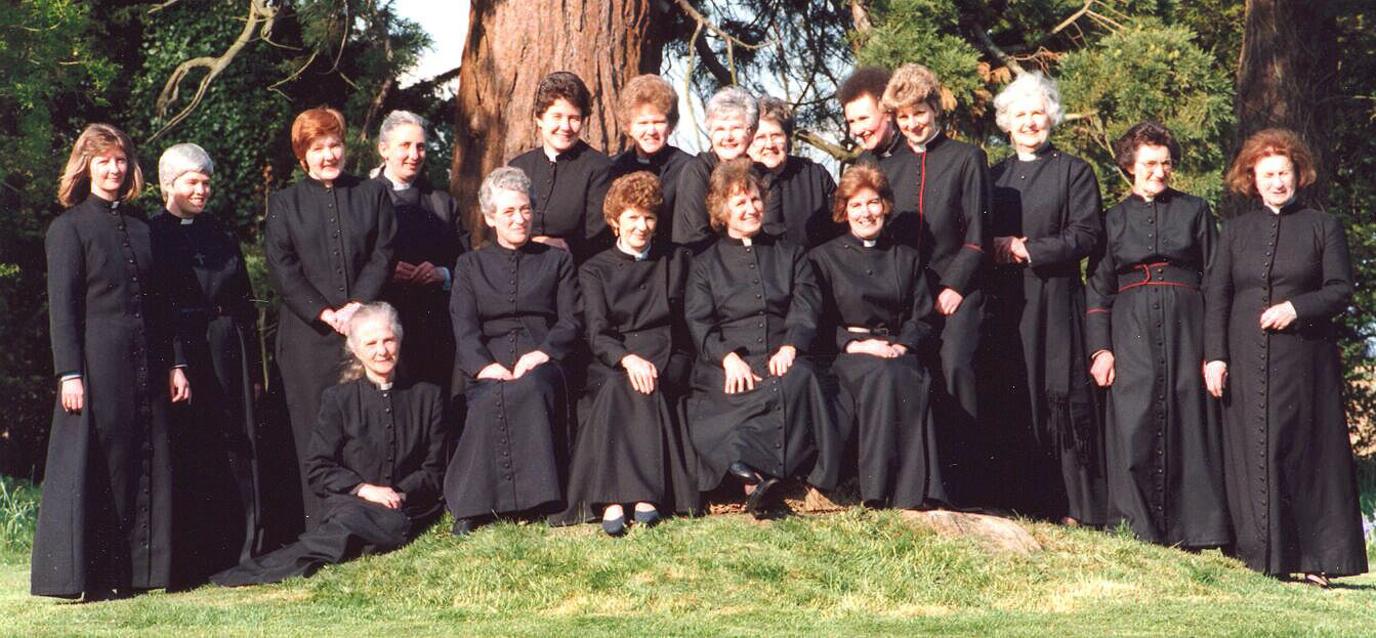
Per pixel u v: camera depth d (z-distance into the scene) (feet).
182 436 22.24
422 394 22.88
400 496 22.39
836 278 22.75
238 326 23.03
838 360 22.40
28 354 62.08
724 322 22.33
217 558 22.38
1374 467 57.16
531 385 21.83
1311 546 22.67
